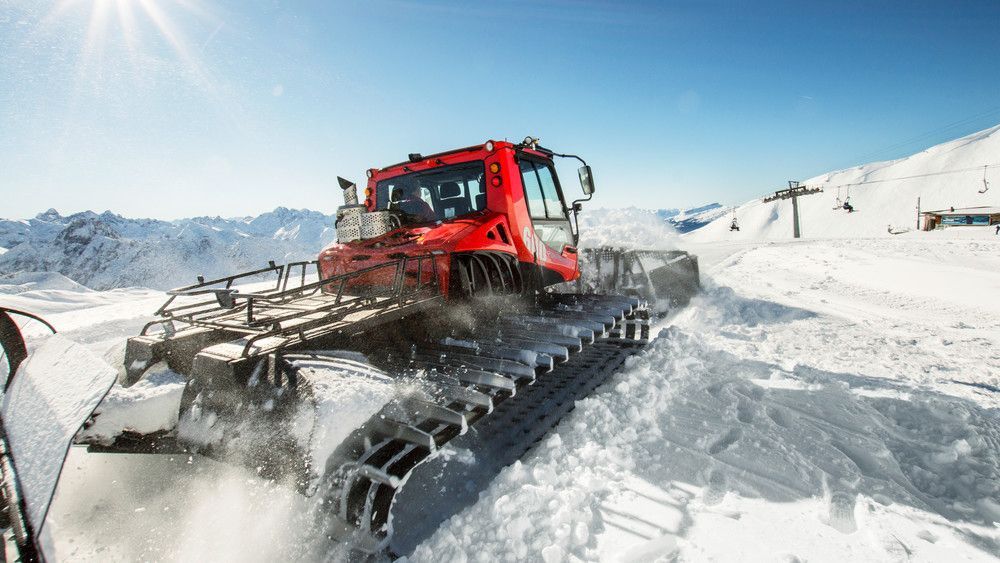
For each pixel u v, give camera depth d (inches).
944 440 116.8
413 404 88.7
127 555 78.8
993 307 292.2
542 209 183.8
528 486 96.3
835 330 244.8
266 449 75.1
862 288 384.5
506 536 84.9
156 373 92.9
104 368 71.8
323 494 76.9
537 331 126.5
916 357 191.6
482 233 139.0
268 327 95.9
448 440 83.7
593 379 154.9
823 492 97.7
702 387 157.6
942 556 78.7
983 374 167.6
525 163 174.4
